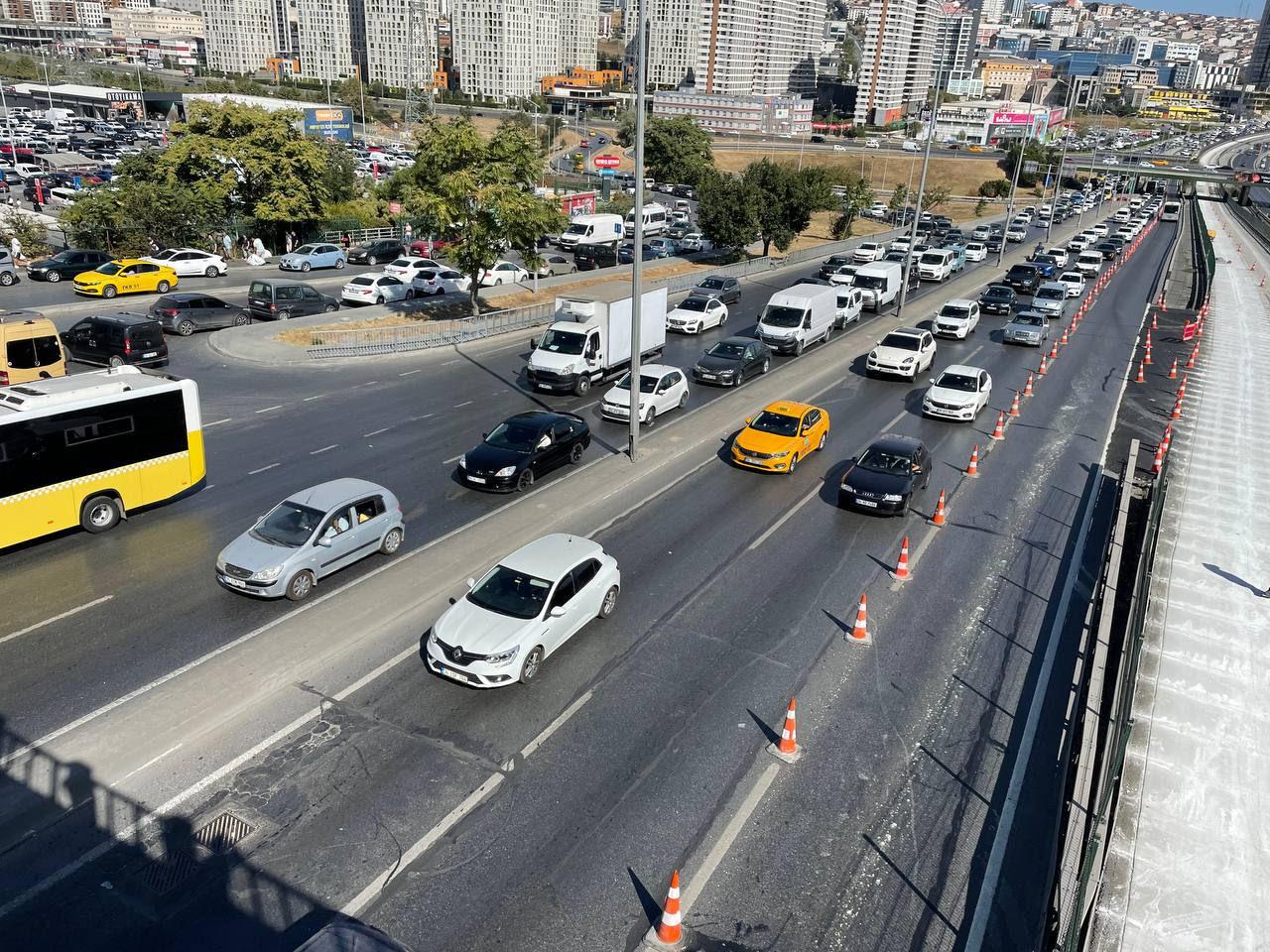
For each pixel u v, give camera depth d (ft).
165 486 59.62
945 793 36.50
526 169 116.57
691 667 44.65
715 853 32.73
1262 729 42.93
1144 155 640.58
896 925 30.14
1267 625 52.95
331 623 47.21
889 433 84.58
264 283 116.78
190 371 94.43
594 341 94.12
